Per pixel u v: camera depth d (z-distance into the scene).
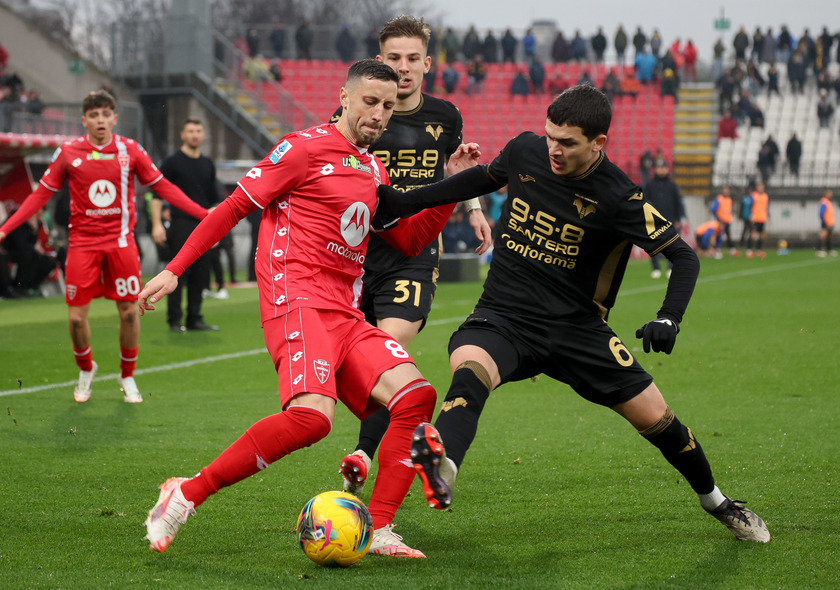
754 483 12.66
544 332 9.91
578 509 11.59
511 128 86.25
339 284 10.13
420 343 28.08
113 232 18.27
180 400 19.00
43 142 42.34
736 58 94.38
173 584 8.94
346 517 9.34
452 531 10.77
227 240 48.34
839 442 15.10
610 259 9.95
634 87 89.69
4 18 67.25
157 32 69.38
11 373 22.28
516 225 10.11
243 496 12.09
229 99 68.06
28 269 42.47
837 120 94.88
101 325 32.22
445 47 88.19
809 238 87.06
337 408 18.34
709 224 72.56
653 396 9.84
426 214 10.86
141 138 64.94
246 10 127.75
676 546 10.16
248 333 30.02
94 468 13.47
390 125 13.73
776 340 27.81
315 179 9.90
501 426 16.61
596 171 9.59
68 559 9.71
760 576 9.19
